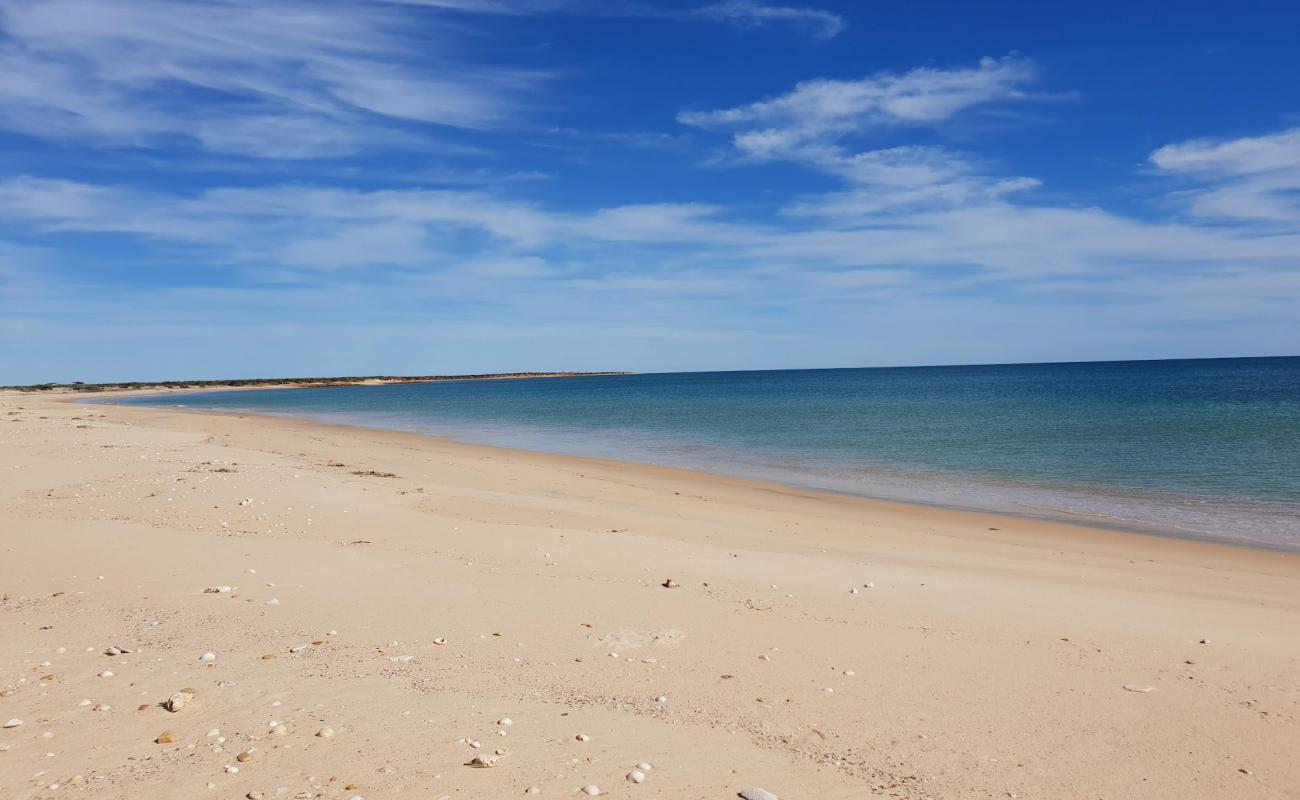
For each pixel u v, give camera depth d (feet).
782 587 30.45
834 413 174.70
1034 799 14.29
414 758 15.24
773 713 18.02
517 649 22.33
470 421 176.24
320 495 51.90
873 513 57.98
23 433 101.14
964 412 167.53
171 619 25.05
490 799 13.65
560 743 16.12
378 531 40.93
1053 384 322.75
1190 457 86.02
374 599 27.50
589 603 27.22
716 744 16.30
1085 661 22.08
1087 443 101.30
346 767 14.83
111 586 29.27
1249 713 18.44
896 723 17.60
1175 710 18.56
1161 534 50.85
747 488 70.49
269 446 97.71
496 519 47.26
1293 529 52.11
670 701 18.63
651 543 39.83
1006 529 52.26
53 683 19.48
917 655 22.31
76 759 15.26
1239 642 24.57
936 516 56.90
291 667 20.61
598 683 19.74
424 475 70.64
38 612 26.02
